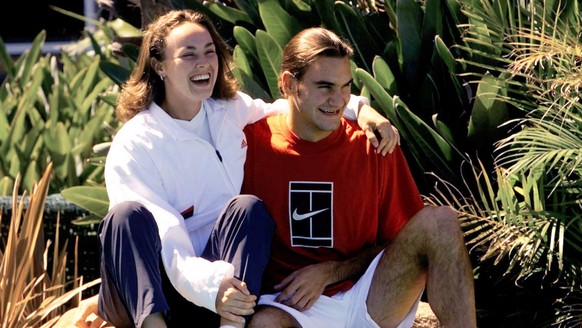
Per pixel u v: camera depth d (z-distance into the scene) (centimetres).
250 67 1185
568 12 1080
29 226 1070
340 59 852
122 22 1457
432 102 1105
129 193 836
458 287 819
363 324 857
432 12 1127
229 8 1268
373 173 885
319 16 1192
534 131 977
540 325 1049
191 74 848
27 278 1131
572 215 1003
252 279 796
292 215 877
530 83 1062
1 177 1648
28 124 1791
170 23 866
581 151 950
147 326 777
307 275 848
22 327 1018
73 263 1344
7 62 2052
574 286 1015
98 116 1700
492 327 1080
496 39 1086
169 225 812
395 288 852
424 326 953
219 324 834
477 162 1075
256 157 885
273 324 813
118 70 1318
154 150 852
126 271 779
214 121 878
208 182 868
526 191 977
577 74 961
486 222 1027
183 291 799
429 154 1055
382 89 1041
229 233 811
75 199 1220
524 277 1042
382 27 1216
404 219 908
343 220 877
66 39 2595
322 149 878
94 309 871
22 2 2617
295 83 861
